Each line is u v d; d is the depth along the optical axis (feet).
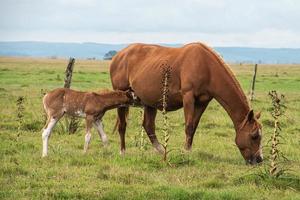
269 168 38.91
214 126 69.36
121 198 30.81
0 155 44.16
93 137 58.18
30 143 50.90
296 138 59.82
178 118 74.43
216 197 30.91
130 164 40.37
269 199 31.19
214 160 44.39
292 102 104.58
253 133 42.93
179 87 46.50
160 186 33.27
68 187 33.19
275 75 225.76
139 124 67.41
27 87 130.93
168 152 44.65
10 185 33.53
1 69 227.61
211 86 45.39
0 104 85.87
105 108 47.44
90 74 204.03
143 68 48.83
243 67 359.05
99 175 36.32
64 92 46.91
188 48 46.60
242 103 44.42
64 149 48.88
